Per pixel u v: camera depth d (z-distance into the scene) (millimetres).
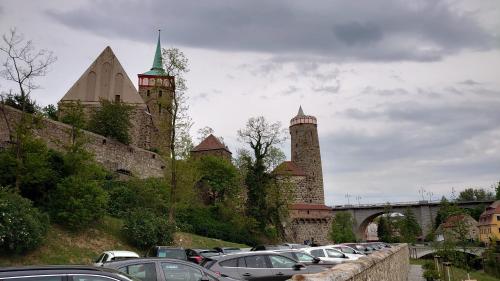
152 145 63094
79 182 30062
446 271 27375
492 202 102938
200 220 49000
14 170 28844
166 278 10742
